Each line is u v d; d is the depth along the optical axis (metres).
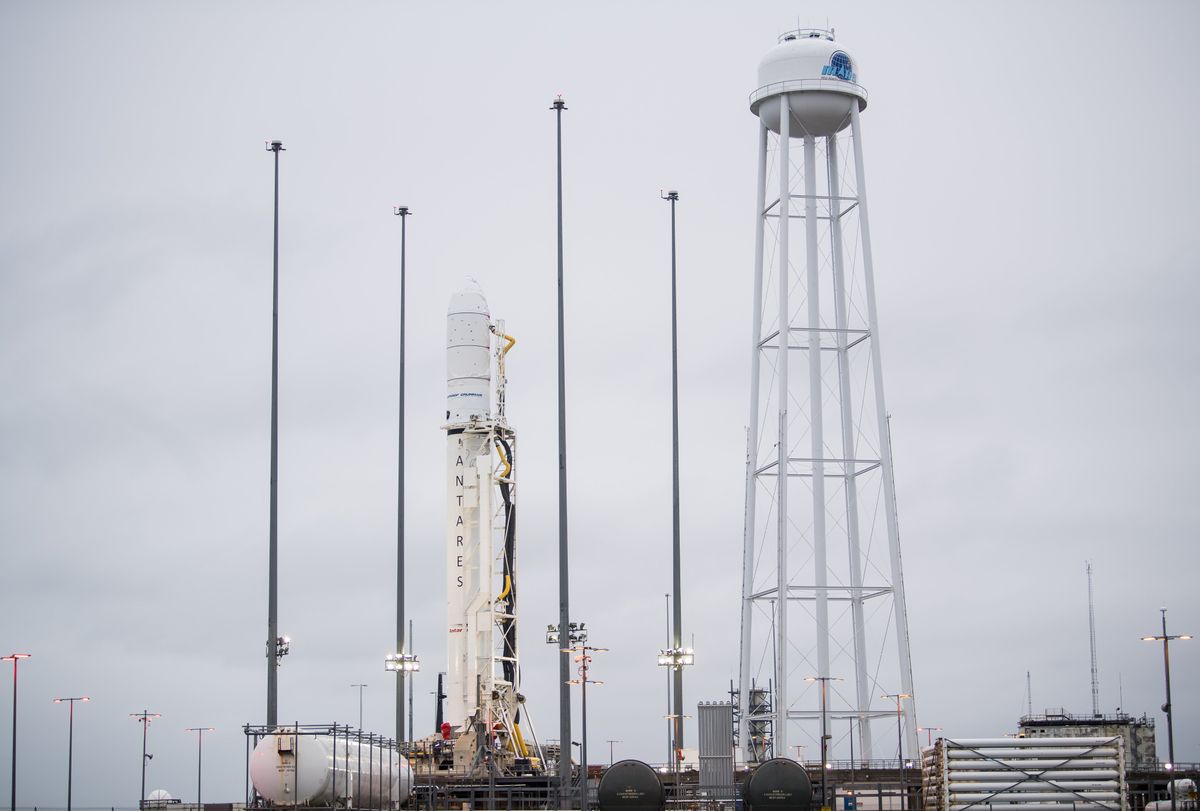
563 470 117.81
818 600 126.38
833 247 135.38
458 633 136.12
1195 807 107.12
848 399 133.75
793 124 133.12
